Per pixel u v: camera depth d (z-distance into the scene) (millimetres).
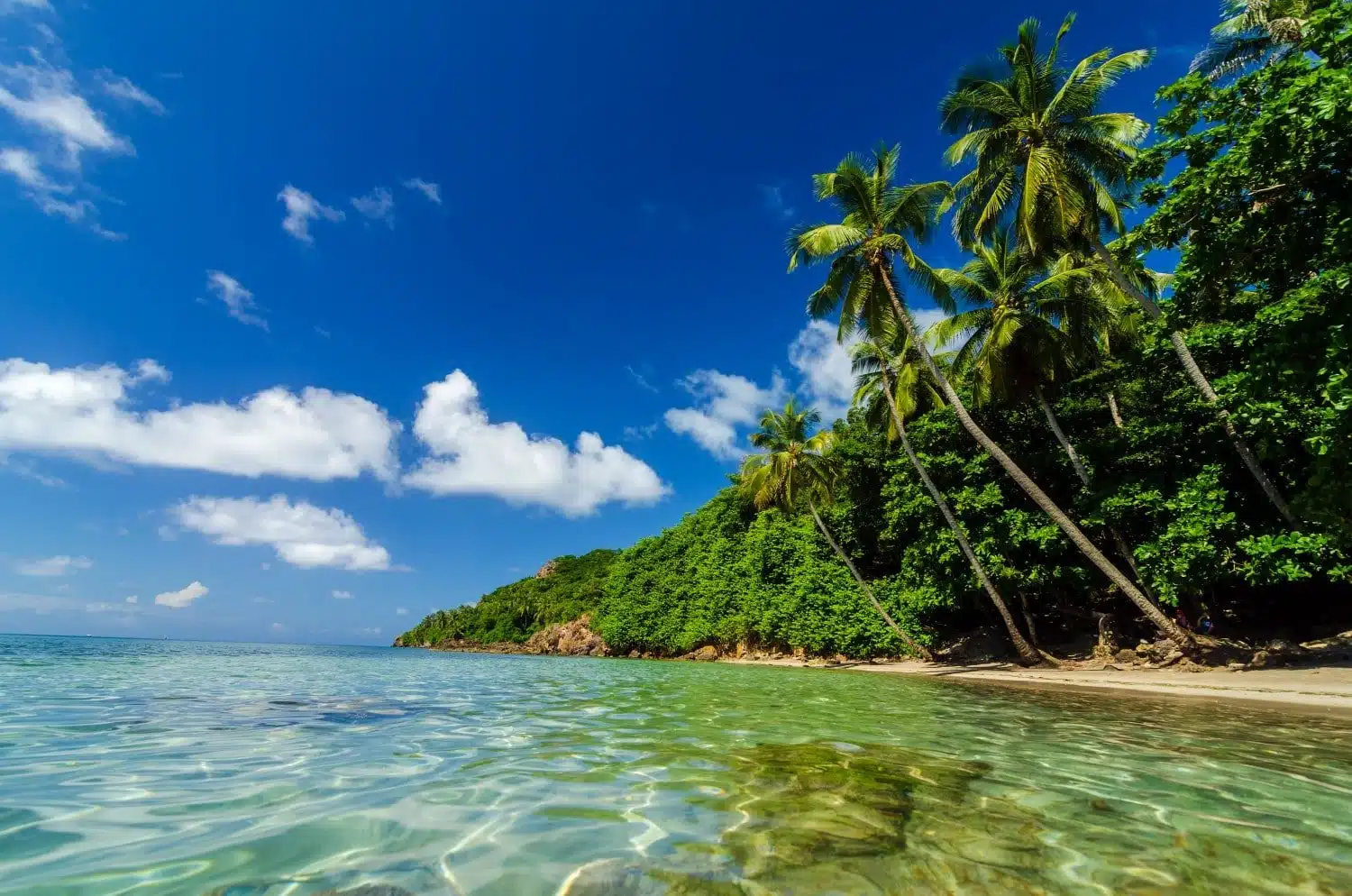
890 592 32094
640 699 11930
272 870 2914
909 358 28469
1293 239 10523
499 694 12492
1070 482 25062
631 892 2682
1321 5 18641
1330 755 6109
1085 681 17484
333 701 10414
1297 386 9914
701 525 53656
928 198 22453
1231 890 2779
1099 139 18234
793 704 11117
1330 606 23500
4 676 14180
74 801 4004
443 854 3148
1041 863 3082
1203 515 18125
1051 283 20812
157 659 26953
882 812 3906
